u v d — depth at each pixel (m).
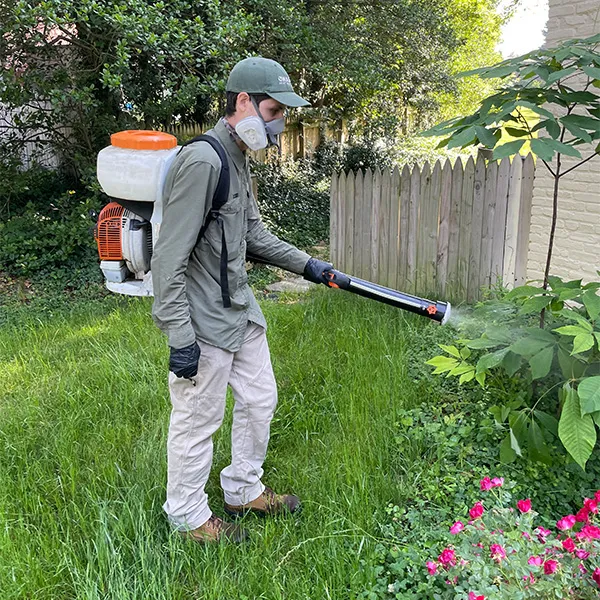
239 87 2.07
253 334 2.41
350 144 13.09
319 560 2.19
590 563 1.99
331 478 2.66
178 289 2.01
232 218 2.12
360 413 3.16
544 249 5.31
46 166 9.01
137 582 2.09
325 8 8.92
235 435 2.48
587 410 2.16
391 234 5.87
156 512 2.50
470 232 5.24
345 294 5.39
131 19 5.54
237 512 2.56
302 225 9.12
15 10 5.51
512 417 2.62
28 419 3.26
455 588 1.82
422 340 4.00
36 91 6.93
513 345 2.65
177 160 2.02
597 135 2.53
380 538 2.36
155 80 7.55
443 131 2.75
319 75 8.59
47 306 5.81
